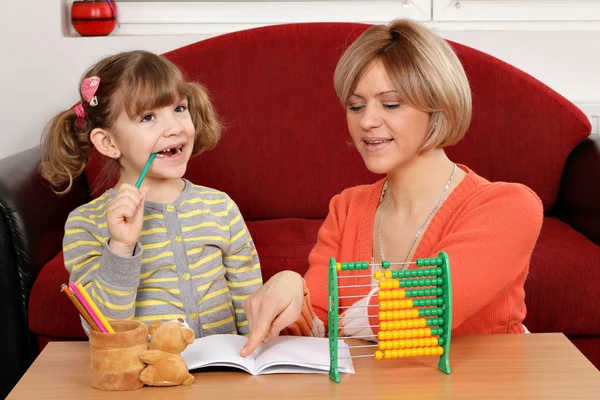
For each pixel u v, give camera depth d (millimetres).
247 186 2920
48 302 2279
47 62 3066
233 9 3223
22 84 3078
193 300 1683
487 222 1496
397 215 1629
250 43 2951
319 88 2936
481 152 2906
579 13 3246
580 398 1185
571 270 2314
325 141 2928
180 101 1657
